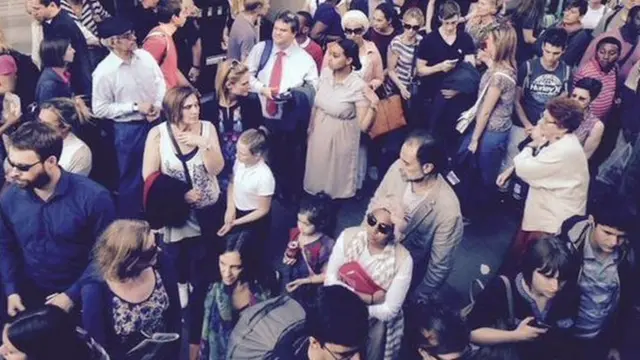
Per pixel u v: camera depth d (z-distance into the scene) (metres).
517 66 5.79
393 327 3.50
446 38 5.84
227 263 3.52
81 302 3.29
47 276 3.71
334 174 5.41
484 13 6.56
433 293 4.02
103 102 5.11
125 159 5.24
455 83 5.73
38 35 5.90
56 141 3.48
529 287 3.40
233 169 4.72
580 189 4.28
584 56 5.99
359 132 5.37
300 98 5.46
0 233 3.69
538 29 6.63
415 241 3.97
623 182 4.81
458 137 5.82
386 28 6.20
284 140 5.60
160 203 4.31
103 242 3.10
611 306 3.62
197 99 4.37
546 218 4.32
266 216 4.59
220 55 7.18
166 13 5.71
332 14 6.56
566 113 4.21
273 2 8.12
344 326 2.58
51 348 2.69
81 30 6.07
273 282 3.75
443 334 3.22
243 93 4.90
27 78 5.46
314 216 4.02
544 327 3.46
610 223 3.45
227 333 3.63
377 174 6.42
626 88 5.74
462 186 5.62
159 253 3.35
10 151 3.40
